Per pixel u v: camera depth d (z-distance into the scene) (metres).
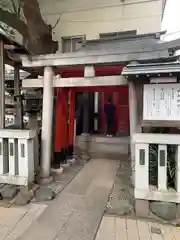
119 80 3.56
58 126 4.79
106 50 3.53
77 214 2.68
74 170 4.56
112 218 2.59
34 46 4.34
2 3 3.52
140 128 3.41
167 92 2.78
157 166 2.68
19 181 3.11
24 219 2.54
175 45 3.26
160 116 2.81
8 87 6.71
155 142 2.55
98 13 7.41
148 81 3.24
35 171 3.82
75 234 2.26
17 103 5.08
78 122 8.51
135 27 7.14
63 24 7.70
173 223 2.47
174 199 2.52
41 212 2.72
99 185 3.67
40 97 6.23
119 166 4.91
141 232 2.30
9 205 2.90
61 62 3.72
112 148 6.92
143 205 2.62
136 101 3.42
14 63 4.39
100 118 9.30
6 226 2.39
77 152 6.32
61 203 2.98
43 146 3.76
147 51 3.39
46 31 5.20
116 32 7.33
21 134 3.09
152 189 2.59
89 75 3.69
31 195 3.09
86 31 7.56
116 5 7.25
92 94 9.12
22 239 2.16
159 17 6.93
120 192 3.30
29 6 4.43
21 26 3.87
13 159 3.15
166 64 2.75
